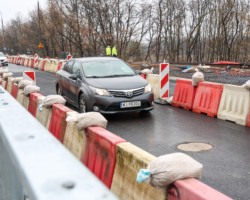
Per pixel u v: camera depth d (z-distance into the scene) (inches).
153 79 432.8
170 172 86.6
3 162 35.7
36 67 1147.9
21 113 43.9
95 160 144.0
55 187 20.8
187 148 218.1
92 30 1547.7
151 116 326.0
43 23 2066.9
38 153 27.1
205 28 1967.3
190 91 356.2
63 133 193.3
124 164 119.7
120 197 120.3
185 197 82.7
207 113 324.8
